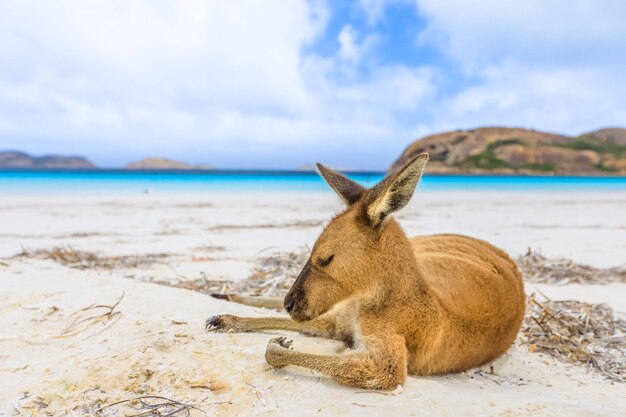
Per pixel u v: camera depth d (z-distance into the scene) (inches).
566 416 18.7
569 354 31.5
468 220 106.3
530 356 30.8
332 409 19.2
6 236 75.3
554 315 36.6
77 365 23.0
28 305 30.8
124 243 69.5
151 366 22.5
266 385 21.1
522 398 20.9
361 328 24.1
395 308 24.0
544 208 139.4
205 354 23.6
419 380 23.0
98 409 19.7
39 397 20.7
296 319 24.5
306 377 22.0
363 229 24.3
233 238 75.0
